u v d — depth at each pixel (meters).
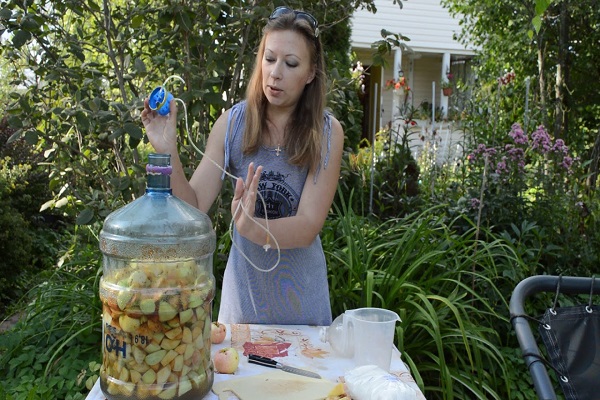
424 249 3.19
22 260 4.62
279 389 1.37
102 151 3.43
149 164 1.37
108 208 3.22
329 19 4.10
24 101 3.06
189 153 3.22
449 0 8.52
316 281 1.99
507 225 3.92
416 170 5.08
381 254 3.32
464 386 2.82
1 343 2.81
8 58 3.38
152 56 3.40
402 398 1.24
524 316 1.56
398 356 1.64
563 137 6.53
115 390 1.26
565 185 4.20
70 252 3.46
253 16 3.07
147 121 1.69
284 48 1.78
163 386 1.25
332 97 3.57
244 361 1.55
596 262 3.84
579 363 1.55
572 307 1.61
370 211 4.37
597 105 7.05
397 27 13.19
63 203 3.25
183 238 1.30
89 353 2.75
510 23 6.90
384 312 1.56
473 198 3.99
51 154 3.32
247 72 3.39
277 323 1.97
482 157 4.30
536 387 1.41
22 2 3.04
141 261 1.27
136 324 1.24
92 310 2.80
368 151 7.29
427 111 12.45
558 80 6.33
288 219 1.75
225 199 3.06
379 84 13.84
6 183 5.35
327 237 3.31
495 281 3.42
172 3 3.01
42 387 2.49
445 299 2.68
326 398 1.33
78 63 3.74
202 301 1.30
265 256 1.95
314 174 1.87
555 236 3.89
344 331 1.57
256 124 1.88
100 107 2.92
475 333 2.80
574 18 6.62
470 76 12.87
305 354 1.61
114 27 3.39
